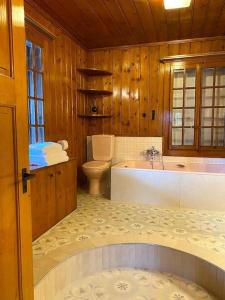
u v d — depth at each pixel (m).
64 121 3.71
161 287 1.92
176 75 4.16
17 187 1.23
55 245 2.14
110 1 2.76
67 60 3.74
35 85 2.96
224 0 2.74
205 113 4.11
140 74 4.28
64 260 1.90
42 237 2.31
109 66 4.41
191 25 3.45
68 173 2.93
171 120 4.20
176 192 3.29
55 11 3.00
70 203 2.99
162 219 2.83
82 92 4.32
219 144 4.09
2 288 1.13
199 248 2.09
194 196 3.22
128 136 4.40
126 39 4.00
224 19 3.25
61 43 3.53
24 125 1.28
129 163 4.07
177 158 4.20
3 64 1.12
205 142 4.15
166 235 2.37
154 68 4.21
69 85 3.84
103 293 1.85
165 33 3.75
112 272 2.12
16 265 1.23
